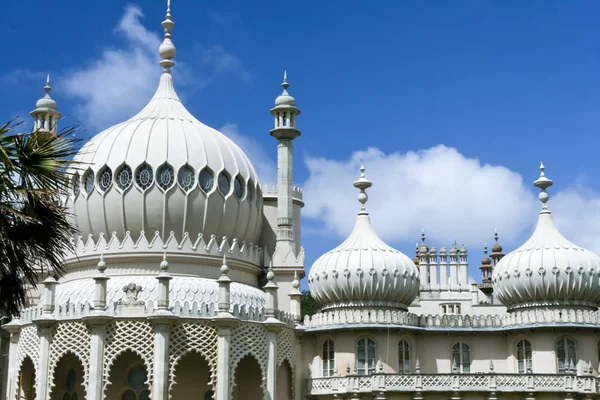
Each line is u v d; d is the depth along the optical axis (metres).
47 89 63.06
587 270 50.78
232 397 49.28
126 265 49.59
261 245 57.91
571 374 47.69
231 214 52.22
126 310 44.75
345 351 50.09
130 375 47.16
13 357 48.81
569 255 51.00
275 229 58.22
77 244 50.81
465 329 51.47
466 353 51.97
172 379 44.19
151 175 50.44
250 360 49.47
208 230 51.25
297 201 61.53
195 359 48.09
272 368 47.03
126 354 47.19
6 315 22.52
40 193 20.56
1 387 55.53
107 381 44.06
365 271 50.72
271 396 46.69
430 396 47.53
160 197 50.09
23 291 21.75
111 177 50.53
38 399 45.12
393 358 49.91
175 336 44.78
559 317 49.72
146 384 46.88
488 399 47.34
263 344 47.25
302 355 51.41
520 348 51.19
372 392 47.41
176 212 50.25
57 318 45.56
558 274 50.56
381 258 51.19
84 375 44.53
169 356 44.34
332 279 51.25
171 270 49.50
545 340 50.03
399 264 51.53
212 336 45.41
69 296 48.41
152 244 49.50
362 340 50.31
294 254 54.62
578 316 49.72
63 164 21.34
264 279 54.69
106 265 49.31
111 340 44.47
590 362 49.81
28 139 20.55
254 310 47.50
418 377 47.47
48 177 20.58
